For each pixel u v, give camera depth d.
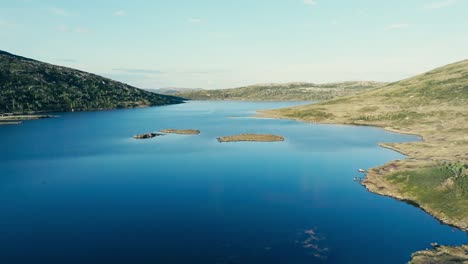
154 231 55.75
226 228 57.06
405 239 53.19
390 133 165.12
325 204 68.88
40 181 85.69
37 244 51.00
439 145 120.50
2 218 61.12
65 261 46.06
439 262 45.31
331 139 151.38
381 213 64.06
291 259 47.12
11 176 90.44
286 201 70.69
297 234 54.91
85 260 46.38
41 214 63.06
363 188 80.06
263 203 69.31
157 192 76.81
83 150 128.25
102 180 86.75
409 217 62.09
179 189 79.06
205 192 76.94
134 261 46.25
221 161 109.81
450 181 70.06
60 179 87.62
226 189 79.25
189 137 161.00
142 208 66.38
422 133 154.62
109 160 111.31
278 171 96.06
